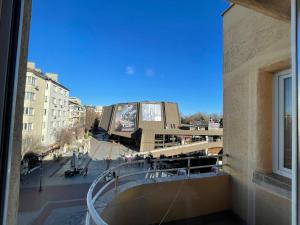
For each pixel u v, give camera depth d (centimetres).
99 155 2892
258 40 318
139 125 4650
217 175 364
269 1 156
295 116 80
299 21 80
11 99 60
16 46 62
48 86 1441
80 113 4253
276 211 269
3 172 58
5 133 59
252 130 321
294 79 81
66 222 693
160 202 321
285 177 280
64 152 1570
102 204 244
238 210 345
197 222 331
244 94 345
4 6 60
